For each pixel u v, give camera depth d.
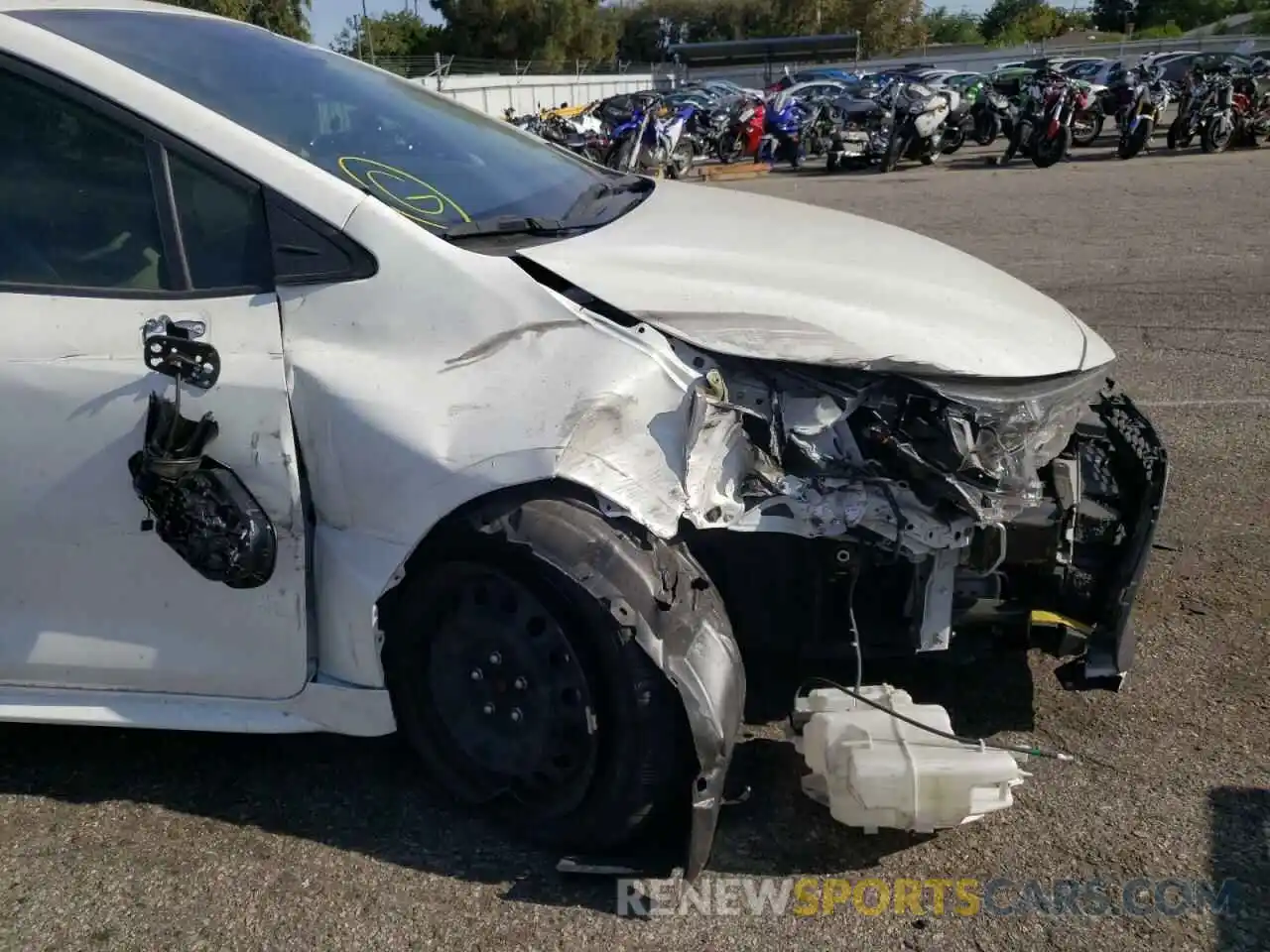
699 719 2.20
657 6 84.31
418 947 2.22
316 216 2.43
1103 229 10.32
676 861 2.40
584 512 2.23
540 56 62.44
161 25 2.97
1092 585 2.75
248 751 2.90
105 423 2.41
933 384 2.45
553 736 2.36
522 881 2.40
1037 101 16.31
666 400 2.35
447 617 2.44
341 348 2.38
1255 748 2.79
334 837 2.55
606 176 3.54
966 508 2.40
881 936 2.23
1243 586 3.61
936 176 16.09
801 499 2.40
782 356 2.42
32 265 2.55
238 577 2.38
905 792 2.33
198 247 2.48
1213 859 2.41
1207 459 4.69
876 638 2.67
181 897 2.38
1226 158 16.19
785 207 3.50
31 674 2.63
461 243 2.57
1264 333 6.51
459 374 2.32
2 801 2.72
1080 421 3.01
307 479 2.40
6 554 2.55
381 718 2.46
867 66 48.75
